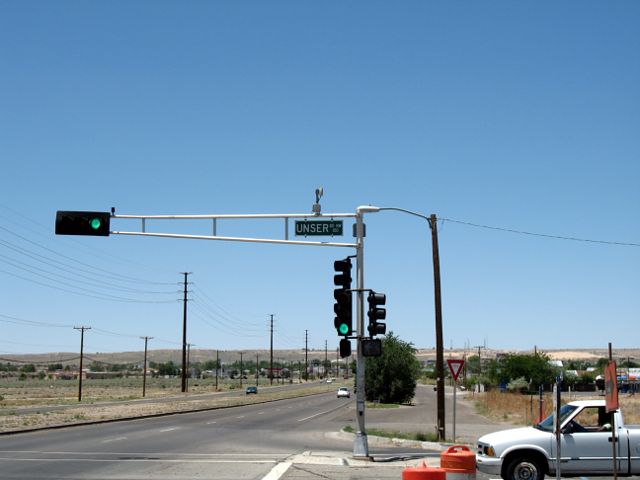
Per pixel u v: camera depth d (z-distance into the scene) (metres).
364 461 21.66
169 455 23.34
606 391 13.81
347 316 22.14
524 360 97.06
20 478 17.67
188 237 22.56
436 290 31.38
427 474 11.92
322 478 18.20
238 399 82.56
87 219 21.53
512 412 52.12
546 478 18.09
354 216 22.81
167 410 54.03
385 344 76.44
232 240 22.58
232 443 28.34
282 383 179.75
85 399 81.00
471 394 93.25
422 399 87.75
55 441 28.31
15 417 42.41
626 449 16.45
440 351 31.08
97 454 23.50
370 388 75.69
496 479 18.58
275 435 33.12
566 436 16.50
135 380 195.38
